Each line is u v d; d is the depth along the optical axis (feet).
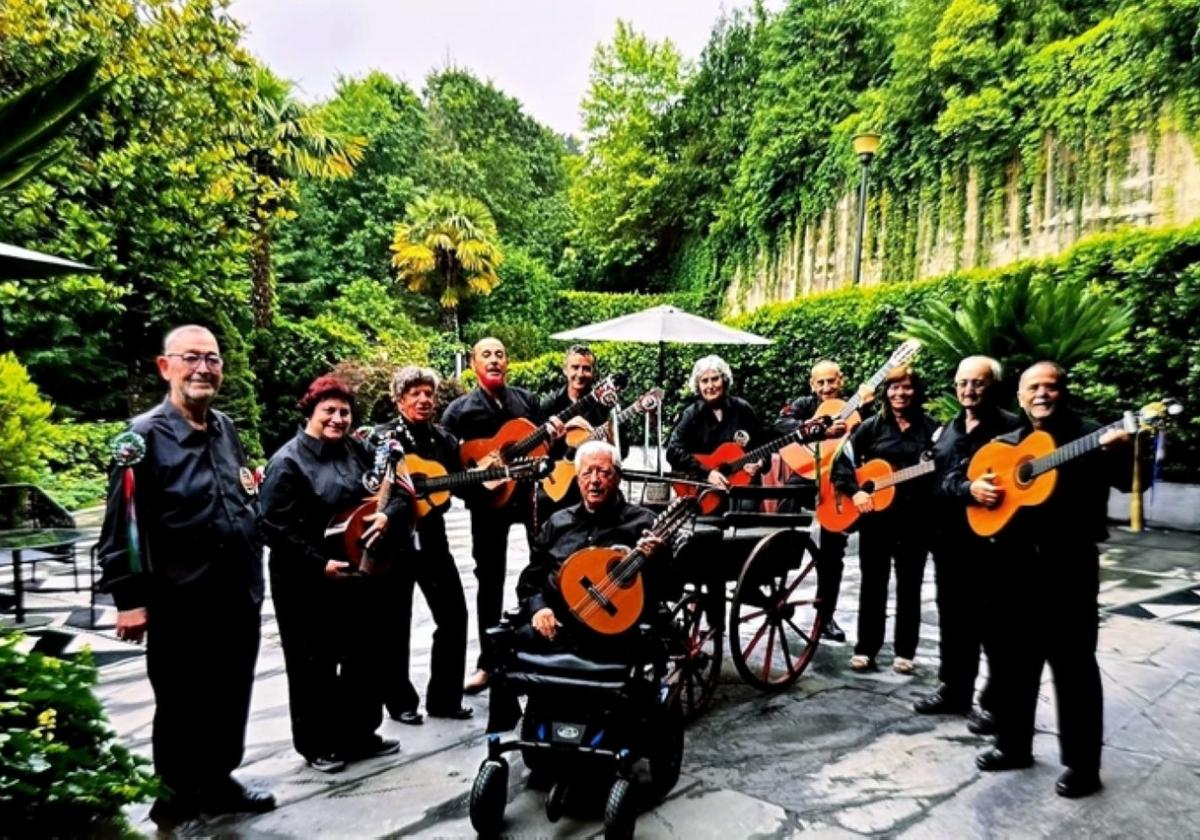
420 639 15.70
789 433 14.53
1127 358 27.17
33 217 35.40
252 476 9.45
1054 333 23.95
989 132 43.70
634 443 51.26
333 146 62.34
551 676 8.87
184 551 8.66
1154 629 15.93
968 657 11.98
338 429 10.18
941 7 48.29
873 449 13.82
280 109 58.95
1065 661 9.52
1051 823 8.98
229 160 41.68
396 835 8.79
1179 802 9.41
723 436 15.37
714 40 90.68
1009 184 43.11
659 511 13.34
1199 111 33.12
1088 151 37.88
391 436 11.53
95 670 6.70
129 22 31.24
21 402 26.78
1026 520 9.74
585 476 10.11
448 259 90.74
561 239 124.57
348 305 88.02
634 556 9.28
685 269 89.86
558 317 98.94
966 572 11.71
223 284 47.75
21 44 29.94
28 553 23.90
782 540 13.12
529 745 8.82
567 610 9.33
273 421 61.77
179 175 40.24
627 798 8.39
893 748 10.95
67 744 6.29
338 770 10.26
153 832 8.83
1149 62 34.99
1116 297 27.32
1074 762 9.52
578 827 8.96
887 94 52.11
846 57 61.98
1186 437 26.21
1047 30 43.09
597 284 102.17
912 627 13.78
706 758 10.67
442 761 10.59
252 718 12.01
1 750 5.54
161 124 37.29
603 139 100.37
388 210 103.86
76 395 43.32
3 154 7.77
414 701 11.92
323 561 9.90
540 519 14.03
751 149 69.87
